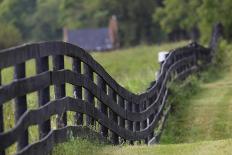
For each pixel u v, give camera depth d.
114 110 32.81
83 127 28.42
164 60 51.56
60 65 26.02
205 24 125.12
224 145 28.95
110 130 32.28
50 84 24.67
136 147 30.25
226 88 62.53
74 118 28.69
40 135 24.14
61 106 25.75
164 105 47.75
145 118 39.19
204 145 29.50
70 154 25.67
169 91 51.88
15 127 21.11
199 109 50.53
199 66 71.88
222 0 121.50
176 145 30.33
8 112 32.69
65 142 26.11
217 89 62.09
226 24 119.38
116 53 150.38
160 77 46.78
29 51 22.45
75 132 27.41
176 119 47.69
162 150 28.97
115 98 33.19
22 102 22.11
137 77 66.12
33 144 22.69
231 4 119.94
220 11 121.56
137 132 36.78
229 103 52.59
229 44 109.44
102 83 31.31
